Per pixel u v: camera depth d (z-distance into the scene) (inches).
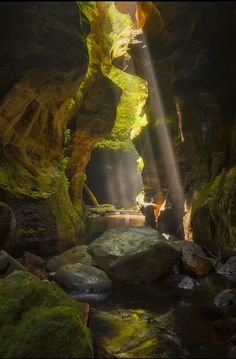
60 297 151.4
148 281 277.0
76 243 446.6
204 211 381.1
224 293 230.5
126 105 882.1
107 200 1524.4
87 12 514.6
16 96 331.9
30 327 133.0
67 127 611.5
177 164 547.5
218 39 338.0
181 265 301.6
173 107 537.6
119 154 1501.0
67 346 129.7
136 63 517.3
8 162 350.3
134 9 504.7
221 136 382.6
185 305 223.1
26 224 338.3
